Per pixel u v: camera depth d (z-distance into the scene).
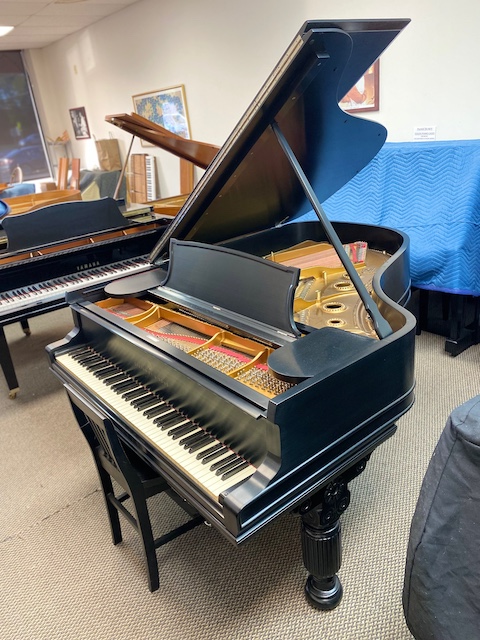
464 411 0.99
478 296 2.90
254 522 1.10
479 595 0.98
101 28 6.43
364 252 2.43
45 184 7.39
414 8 3.24
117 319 1.77
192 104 5.50
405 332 1.34
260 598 1.64
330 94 1.51
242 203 2.11
